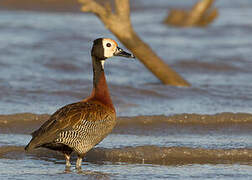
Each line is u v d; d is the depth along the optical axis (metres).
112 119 10.50
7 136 12.47
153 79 18.55
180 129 13.32
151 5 38.12
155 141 12.28
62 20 30.83
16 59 20.20
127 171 10.55
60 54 21.39
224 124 13.76
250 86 17.70
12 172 10.35
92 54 10.86
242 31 29.19
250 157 11.54
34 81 17.25
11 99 15.19
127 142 12.20
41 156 11.51
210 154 11.56
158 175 10.30
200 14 30.95
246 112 14.53
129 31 16.86
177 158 11.44
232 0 40.56
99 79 10.74
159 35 27.61
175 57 22.17
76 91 16.38
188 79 18.89
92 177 10.12
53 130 9.73
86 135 10.12
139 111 14.57
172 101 15.75
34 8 34.56
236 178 10.17
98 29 27.84
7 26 27.52
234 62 21.42
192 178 10.12
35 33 25.84
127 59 21.28
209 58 21.97
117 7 16.59
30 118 13.58
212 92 16.80
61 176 10.15
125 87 16.88
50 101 15.29
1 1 35.03
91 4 16.20
